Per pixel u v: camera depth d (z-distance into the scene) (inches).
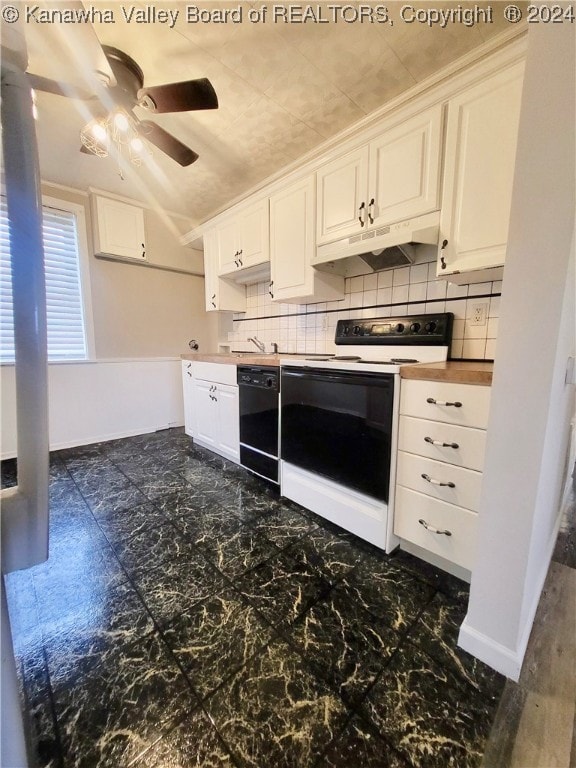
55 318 111.4
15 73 14.6
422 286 75.5
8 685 18.5
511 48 49.2
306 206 82.7
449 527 50.6
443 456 50.2
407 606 47.9
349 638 42.8
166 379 139.6
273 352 116.3
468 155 55.1
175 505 77.7
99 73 32.3
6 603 18.2
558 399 37.9
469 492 48.0
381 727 33.1
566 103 29.3
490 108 52.2
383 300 83.0
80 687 36.9
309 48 56.3
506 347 34.9
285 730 32.9
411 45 55.6
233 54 57.4
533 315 33.1
